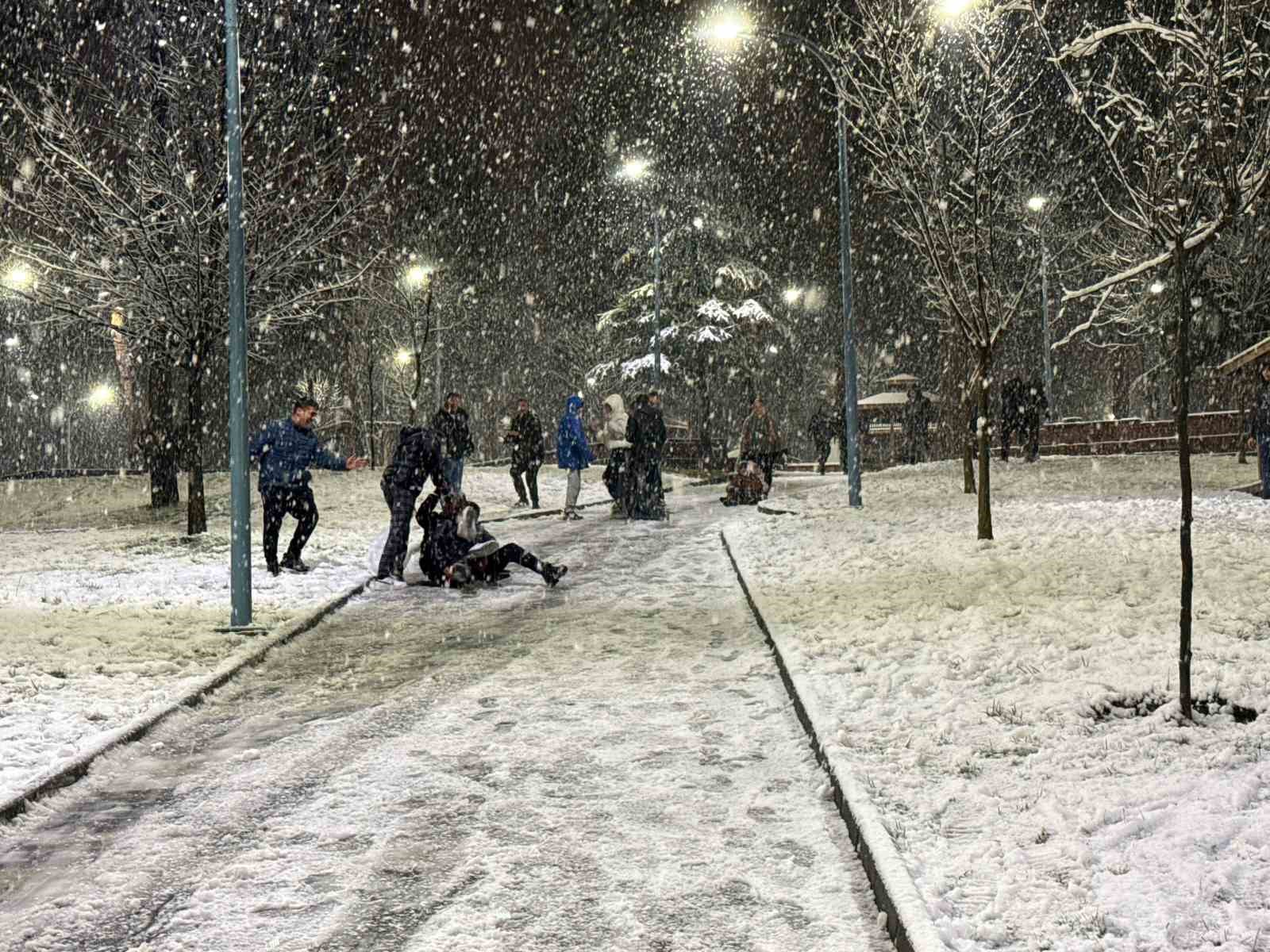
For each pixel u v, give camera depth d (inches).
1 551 610.9
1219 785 172.6
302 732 251.4
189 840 184.2
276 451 488.7
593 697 278.1
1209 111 221.8
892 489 872.9
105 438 1393.9
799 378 2148.1
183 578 489.7
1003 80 511.5
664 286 1768.0
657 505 772.6
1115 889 142.0
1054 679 243.3
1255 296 1019.9
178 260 666.8
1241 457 930.1
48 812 199.0
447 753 231.3
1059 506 637.9
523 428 868.0
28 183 669.9
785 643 307.0
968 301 494.9
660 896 157.8
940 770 194.1
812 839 178.5
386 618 402.3
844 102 580.7
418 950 142.1
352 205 741.3
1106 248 1152.8
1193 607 297.6
